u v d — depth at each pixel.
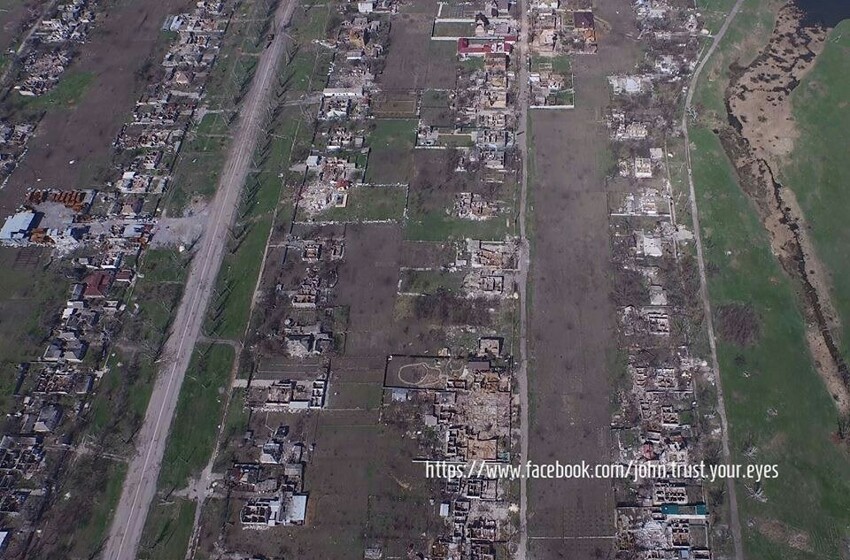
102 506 71.19
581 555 66.00
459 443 72.75
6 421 77.38
